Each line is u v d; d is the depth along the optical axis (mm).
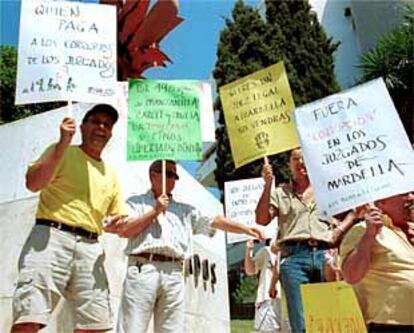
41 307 3475
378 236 3064
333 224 4238
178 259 4078
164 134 4559
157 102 4625
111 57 4094
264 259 6508
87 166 3809
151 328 4598
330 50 21656
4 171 5766
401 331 2975
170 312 3984
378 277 3045
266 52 21094
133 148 4508
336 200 3324
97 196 3773
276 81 4930
